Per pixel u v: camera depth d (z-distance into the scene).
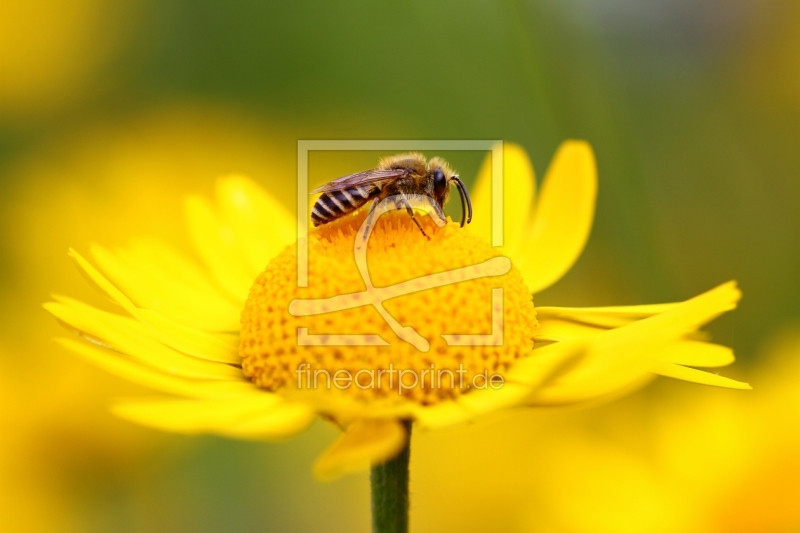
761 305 0.15
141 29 0.20
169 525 0.15
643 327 0.12
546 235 0.14
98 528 0.15
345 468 0.11
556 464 0.13
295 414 0.11
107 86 0.19
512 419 0.15
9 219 0.17
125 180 0.18
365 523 0.16
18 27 0.19
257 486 0.15
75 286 0.17
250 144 0.19
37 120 0.19
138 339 0.12
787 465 0.13
